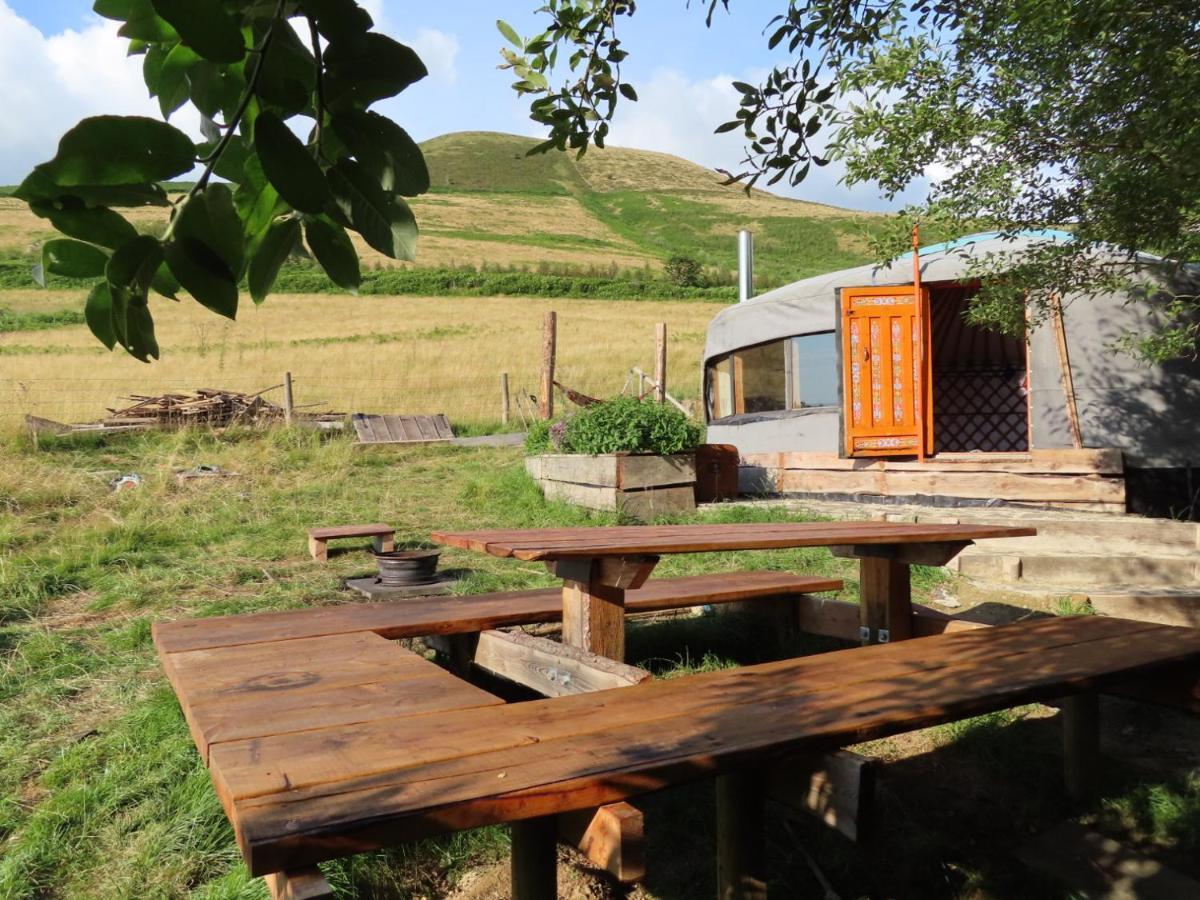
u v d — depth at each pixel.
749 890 2.47
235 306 0.76
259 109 0.74
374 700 2.60
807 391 11.73
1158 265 5.94
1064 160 5.89
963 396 14.12
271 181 0.71
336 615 4.23
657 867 3.21
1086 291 7.25
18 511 9.09
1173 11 3.79
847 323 10.76
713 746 2.12
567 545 3.34
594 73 1.88
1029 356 9.92
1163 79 4.13
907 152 5.89
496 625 4.23
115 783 3.58
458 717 2.39
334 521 9.14
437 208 111.31
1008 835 3.42
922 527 4.51
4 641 5.39
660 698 2.61
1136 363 9.30
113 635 5.44
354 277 0.80
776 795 2.43
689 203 126.44
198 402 15.09
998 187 6.17
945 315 12.38
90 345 36.00
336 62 0.76
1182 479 9.42
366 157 0.78
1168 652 3.33
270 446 13.06
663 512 9.33
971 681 2.84
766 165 2.21
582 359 32.78
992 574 7.04
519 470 11.66
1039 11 4.32
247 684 2.83
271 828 1.60
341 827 1.61
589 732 2.24
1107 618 4.09
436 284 62.16
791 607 5.19
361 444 14.18
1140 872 3.08
